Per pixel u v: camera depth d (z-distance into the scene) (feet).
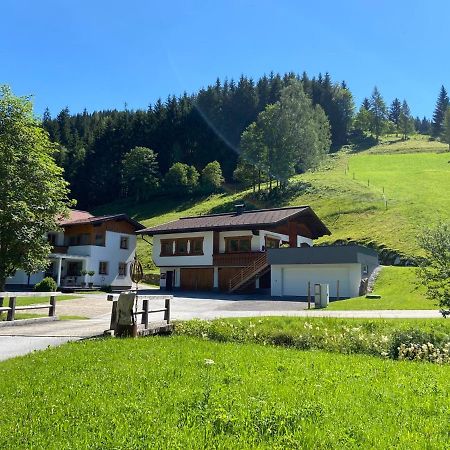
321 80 486.79
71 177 350.43
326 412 21.63
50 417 21.22
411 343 42.39
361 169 288.51
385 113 474.49
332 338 46.80
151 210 308.81
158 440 17.94
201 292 131.44
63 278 153.17
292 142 276.00
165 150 379.35
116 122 389.60
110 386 26.68
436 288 50.24
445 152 339.98
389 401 24.14
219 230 135.33
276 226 126.82
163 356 36.42
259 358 36.83
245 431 18.99
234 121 411.13
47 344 43.11
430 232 51.11
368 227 172.65
